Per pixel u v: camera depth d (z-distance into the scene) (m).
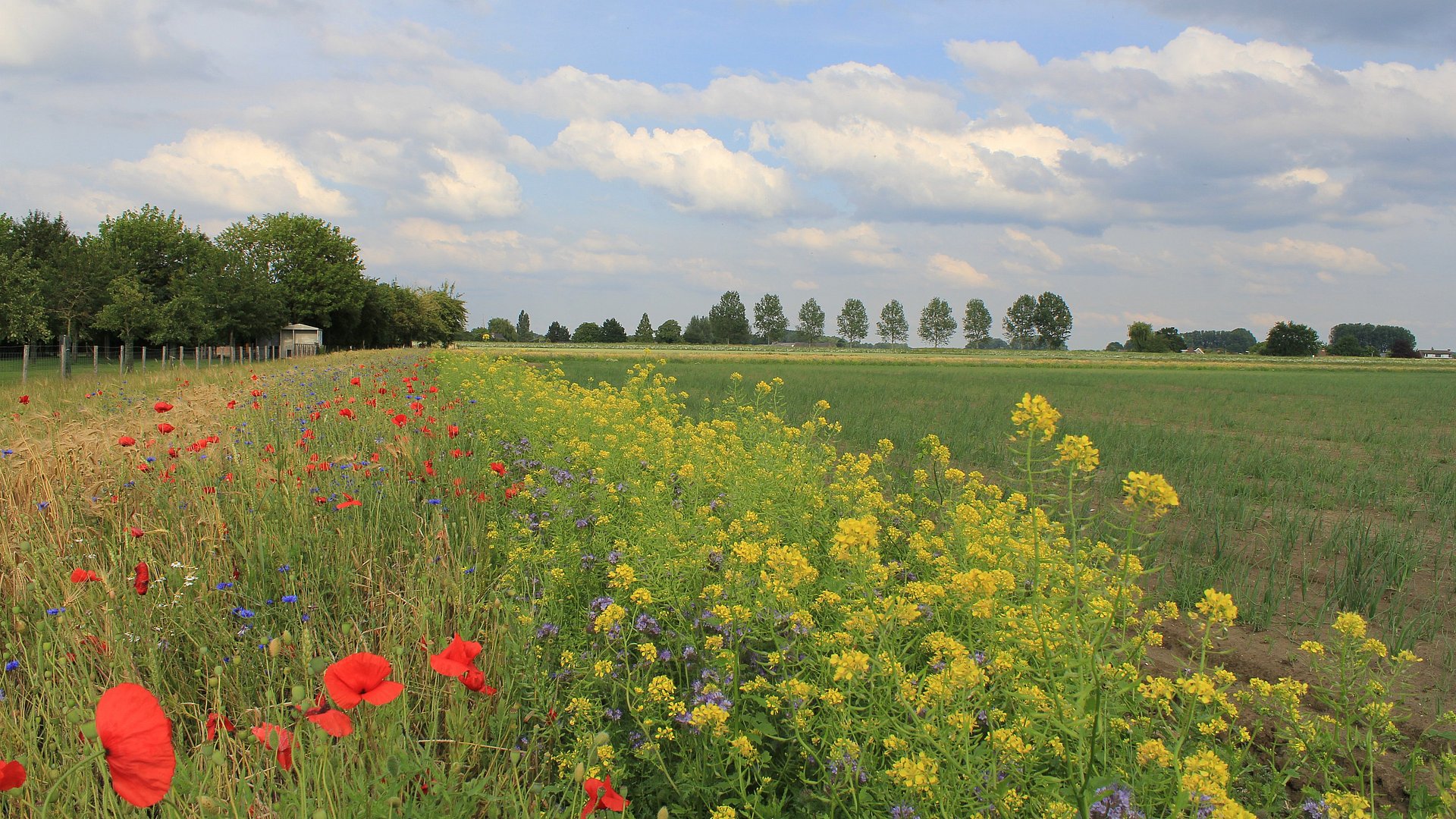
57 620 3.76
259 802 2.64
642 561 4.85
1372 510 10.41
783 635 4.14
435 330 108.44
